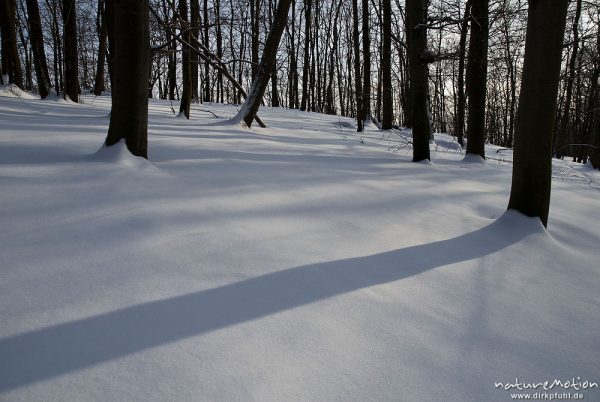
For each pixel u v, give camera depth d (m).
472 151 8.17
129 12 4.00
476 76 7.95
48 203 3.05
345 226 3.37
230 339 1.86
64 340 1.74
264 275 2.43
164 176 3.97
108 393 1.50
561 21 3.52
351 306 2.24
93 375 1.58
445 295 2.53
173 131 7.12
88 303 2.00
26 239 2.53
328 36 29.81
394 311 2.26
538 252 3.38
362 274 2.62
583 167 13.83
